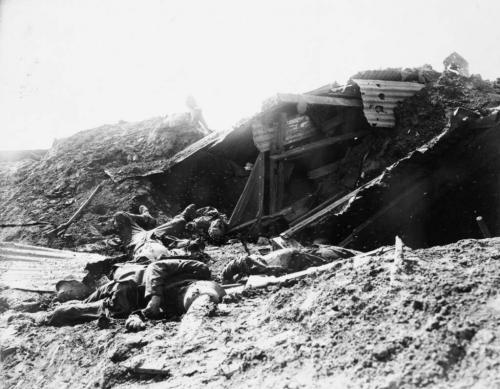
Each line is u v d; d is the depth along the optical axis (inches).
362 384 121.2
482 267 154.0
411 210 388.5
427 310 138.8
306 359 139.5
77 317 224.1
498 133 363.3
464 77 434.3
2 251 351.3
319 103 423.5
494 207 382.9
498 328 124.6
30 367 189.0
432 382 115.1
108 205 448.8
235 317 185.8
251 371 142.6
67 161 497.4
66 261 331.0
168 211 462.3
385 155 426.0
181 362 157.9
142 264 257.8
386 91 435.5
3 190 482.0
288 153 437.4
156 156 506.6
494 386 107.5
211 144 469.1
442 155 370.9
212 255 365.1
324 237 398.6
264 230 432.8
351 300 157.0
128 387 154.8
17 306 258.7
